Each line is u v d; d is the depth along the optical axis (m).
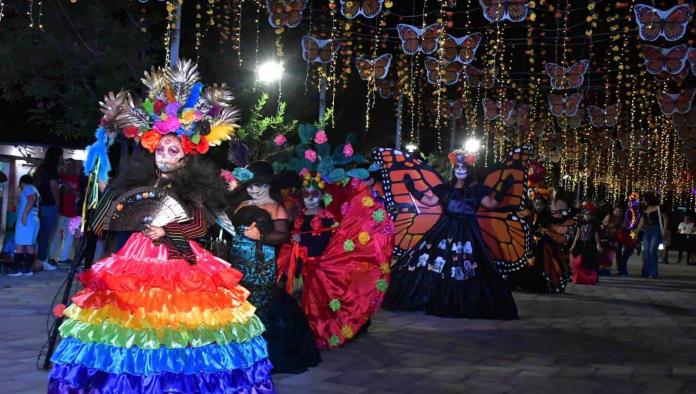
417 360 6.86
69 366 3.90
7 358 6.07
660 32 11.02
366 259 7.46
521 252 10.00
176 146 4.25
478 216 10.10
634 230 19.64
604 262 17.73
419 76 21.94
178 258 4.11
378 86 20.16
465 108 24.06
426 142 26.16
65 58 12.66
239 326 4.14
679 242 24.20
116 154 12.70
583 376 6.47
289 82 16.81
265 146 8.16
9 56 12.39
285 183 7.42
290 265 7.05
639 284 15.68
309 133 7.71
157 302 3.92
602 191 43.53
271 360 6.01
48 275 11.58
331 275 7.37
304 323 6.40
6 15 13.20
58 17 12.78
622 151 34.69
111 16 13.14
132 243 4.11
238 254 6.04
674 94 18.08
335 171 7.55
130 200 4.13
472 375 6.35
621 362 7.12
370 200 7.60
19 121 15.08
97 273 3.97
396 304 9.84
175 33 11.75
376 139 24.16
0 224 14.20
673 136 31.73
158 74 4.48
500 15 11.05
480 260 9.72
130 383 3.82
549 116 27.27
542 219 13.11
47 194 12.18
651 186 38.66
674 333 8.98
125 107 4.41
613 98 27.16
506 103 22.33
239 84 14.20
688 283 16.33
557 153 29.84
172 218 4.11
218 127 4.46
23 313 8.12
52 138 15.55
